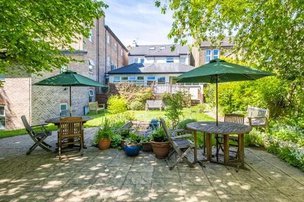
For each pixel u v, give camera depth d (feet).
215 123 20.61
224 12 22.16
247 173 16.79
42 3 18.90
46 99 49.26
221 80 21.12
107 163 19.07
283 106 35.53
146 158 20.49
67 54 55.42
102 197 13.03
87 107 64.13
